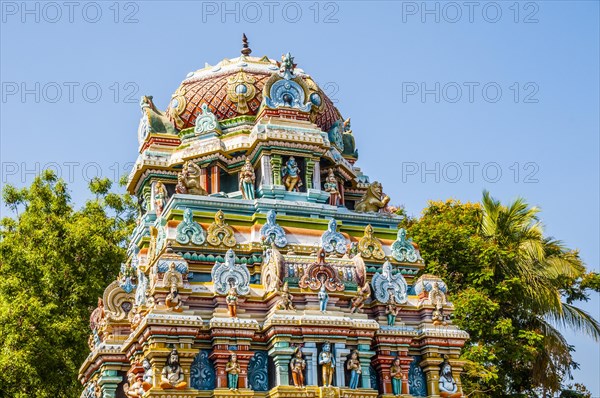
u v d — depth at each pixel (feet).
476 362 85.76
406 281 63.72
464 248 97.86
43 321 87.51
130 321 58.08
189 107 71.72
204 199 61.52
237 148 67.36
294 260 55.88
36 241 96.94
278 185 64.75
